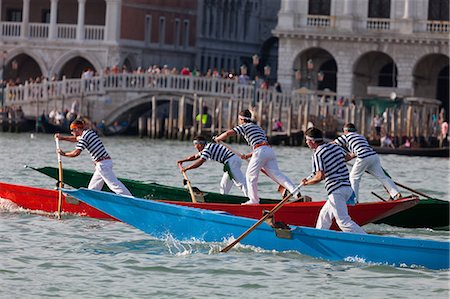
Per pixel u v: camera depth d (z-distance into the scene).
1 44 142.38
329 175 43.28
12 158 85.25
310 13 138.62
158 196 54.66
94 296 37.69
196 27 153.25
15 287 38.56
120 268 41.53
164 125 133.75
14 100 127.69
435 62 138.62
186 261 42.69
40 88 127.31
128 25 140.88
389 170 88.31
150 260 42.81
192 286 39.16
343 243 43.03
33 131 126.56
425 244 41.97
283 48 139.62
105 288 38.69
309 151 107.69
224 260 42.88
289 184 50.97
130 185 55.06
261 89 123.94
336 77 141.75
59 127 122.75
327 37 137.38
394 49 136.50
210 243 45.59
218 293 38.34
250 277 40.47
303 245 43.75
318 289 39.03
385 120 116.44
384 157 103.56
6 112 124.50
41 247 44.94
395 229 53.03
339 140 53.03
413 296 38.34
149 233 46.84
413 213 53.31
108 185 51.78
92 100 127.06
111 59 138.50
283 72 139.75
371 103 121.50
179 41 150.12
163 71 125.88
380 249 42.56
